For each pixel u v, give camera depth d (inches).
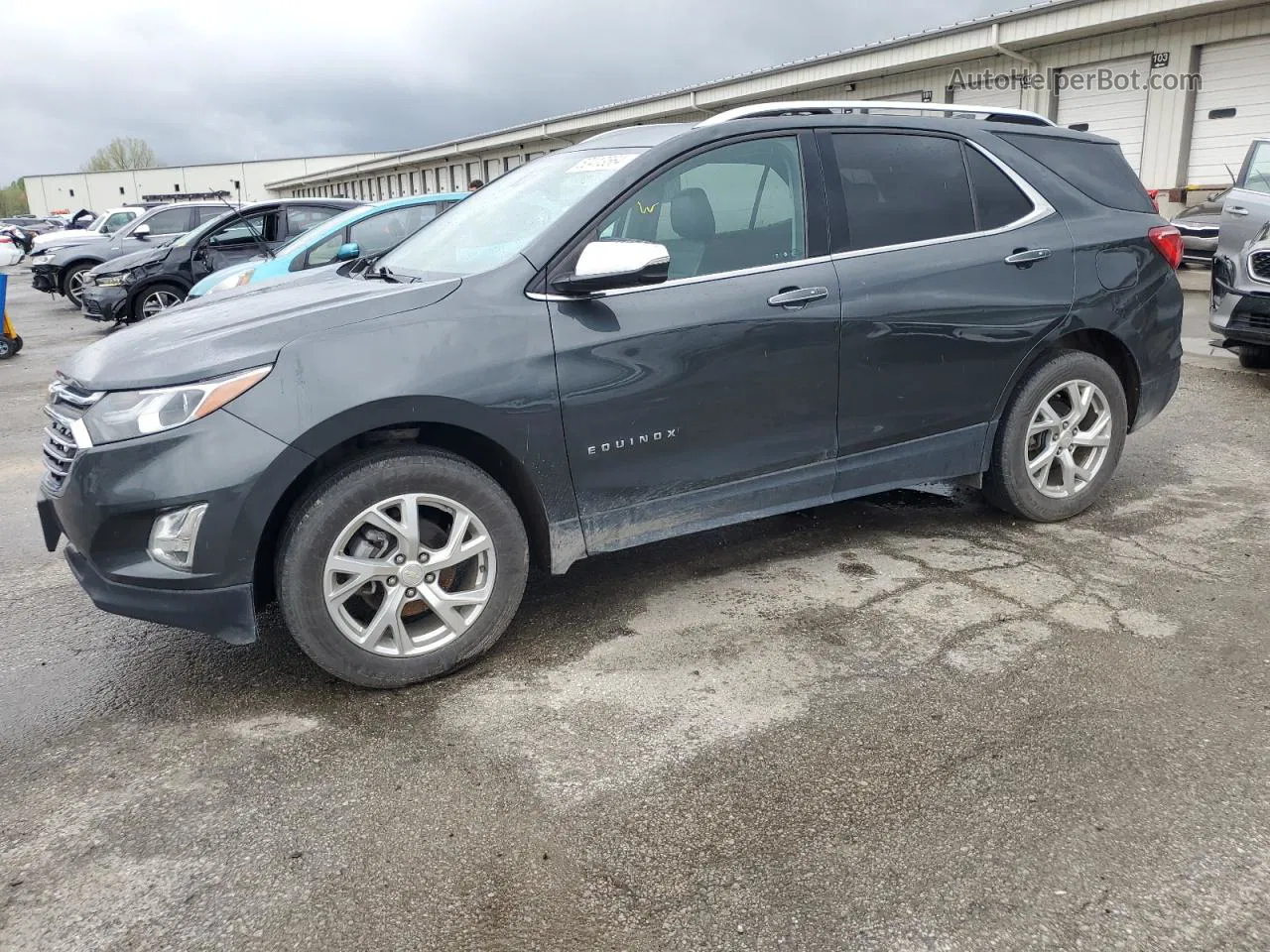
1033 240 160.1
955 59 717.9
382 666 120.5
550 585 154.8
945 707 113.5
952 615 138.1
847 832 92.0
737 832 92.7
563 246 126.3
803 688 119.1
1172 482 197.0
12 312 731.4
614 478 130.3
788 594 147.6
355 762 107.0
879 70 762.8
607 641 134.4
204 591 111.0
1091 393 170.6
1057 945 77.6
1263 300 268.7
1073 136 173.8
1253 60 579.5
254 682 126.6
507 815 96.6
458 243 144.3
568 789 100.3
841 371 144.0
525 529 133.5
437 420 116.0
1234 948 76.9
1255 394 274.1
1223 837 89.7
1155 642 127.9
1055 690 116.3
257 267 345.7
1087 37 652.1
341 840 93.6
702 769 103.0
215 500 108.0
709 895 84.5
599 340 125.1
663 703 117.0
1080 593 143.9
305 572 114.1
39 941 81.4
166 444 107.7
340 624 117.4
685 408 132.5
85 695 124.6
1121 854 87.8
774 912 82.2
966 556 160.1
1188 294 501.7
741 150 139.7
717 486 139.3
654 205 132.6
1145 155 641.6
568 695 119.8
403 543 118.6
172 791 102.7
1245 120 590.2
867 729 109.5
